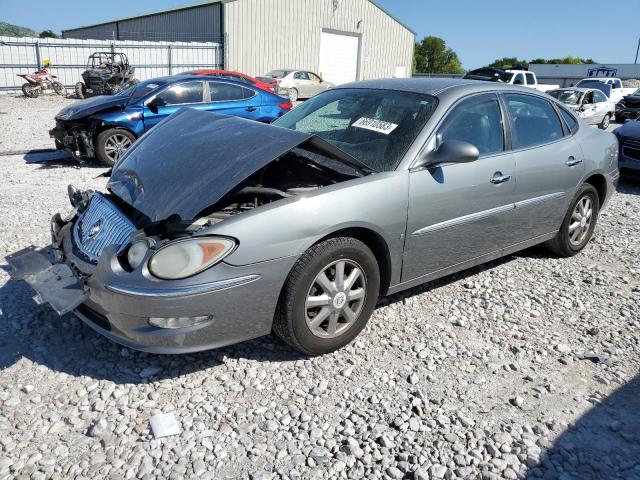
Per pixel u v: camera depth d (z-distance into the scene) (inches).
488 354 133.9
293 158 143.8
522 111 170.4
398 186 130.6
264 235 111.3
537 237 180.9
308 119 164.4
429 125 140.9
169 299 104.9
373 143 142.9
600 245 217.3
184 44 1034.1
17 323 138.6
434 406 113.2
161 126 154.9
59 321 140.3
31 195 268.1
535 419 110.7
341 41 1232.2
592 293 171.0
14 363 122.3
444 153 133.2
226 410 109.7
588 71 1690.5
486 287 171.9
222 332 112.7
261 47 1109.1
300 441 102.0
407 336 140.1
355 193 123.9
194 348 111.7
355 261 126.3
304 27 1155.9
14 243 195.5
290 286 116.6
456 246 150.3
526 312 156.3
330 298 123.6
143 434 102.1
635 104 853.2
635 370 129.6
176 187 120.5
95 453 97.0
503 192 156.7
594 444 104.3
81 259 125.0
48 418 105.7
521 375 125.6
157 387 116.0
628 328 149.3
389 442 101.8
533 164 165.6
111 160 350.0
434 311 154.3
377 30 1283.2
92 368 121.6
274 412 109.5
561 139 181.9
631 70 1619.1
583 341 141.9
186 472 93.6
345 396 115.0
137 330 109.0
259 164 118.1
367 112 154.3
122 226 123.1
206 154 127.6
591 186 195.6
